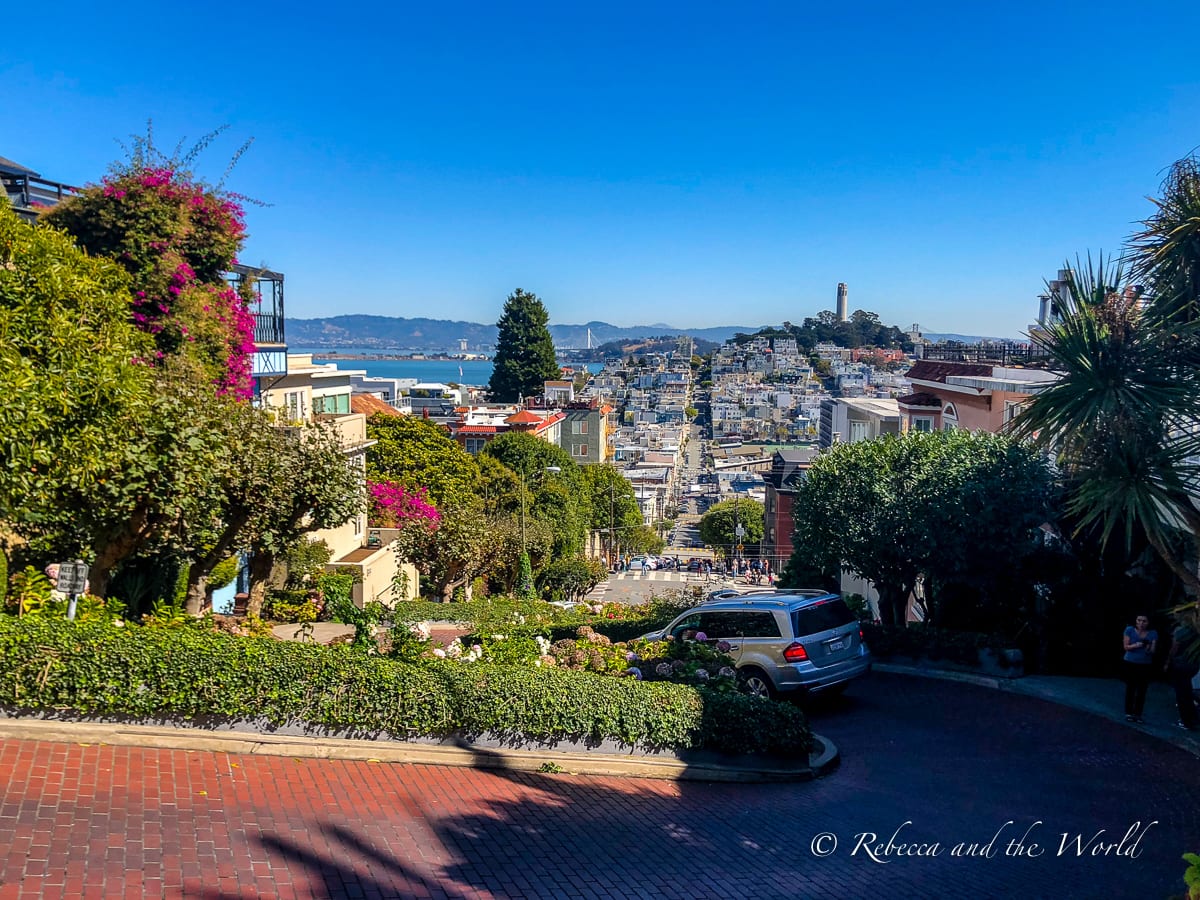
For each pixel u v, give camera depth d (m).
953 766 10.14
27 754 7.90
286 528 14.72
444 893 6.13
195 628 10.75
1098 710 12.02
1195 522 9.16
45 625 8.89
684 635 13.66
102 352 11.87
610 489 83.75
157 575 15.67
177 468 11.55
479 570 35.09
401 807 7.91
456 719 9.74
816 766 10.37
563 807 8.50
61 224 17.75
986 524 15.46
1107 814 8.22
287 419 16.20
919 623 16.48
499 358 123.94
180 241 18.06
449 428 84.69
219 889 5.71
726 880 6.81
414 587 36.28
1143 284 9.55
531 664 11.38
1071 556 15.67
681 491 191.62
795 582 23.00
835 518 17.48
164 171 18.20
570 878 6.65
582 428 104.62
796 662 12.62
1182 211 9.14
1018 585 16.20
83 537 12.10
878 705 13.48
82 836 6.29
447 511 32.69
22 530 11.88
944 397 26.69
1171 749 10.26
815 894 6.55
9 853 5.84
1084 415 8.93
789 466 60.72
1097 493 9.09
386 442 48.44
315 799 7.82
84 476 10.67
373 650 10.70
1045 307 18.38
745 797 9.42
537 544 49.78
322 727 9.39
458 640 13.18
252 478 13.55
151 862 6.01
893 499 16.53
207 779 7.95
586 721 9.98
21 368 10.42
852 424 45.59
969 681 14.58
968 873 6.91
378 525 32.78
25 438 10.19
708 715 10.32
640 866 7.03
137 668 8.80
